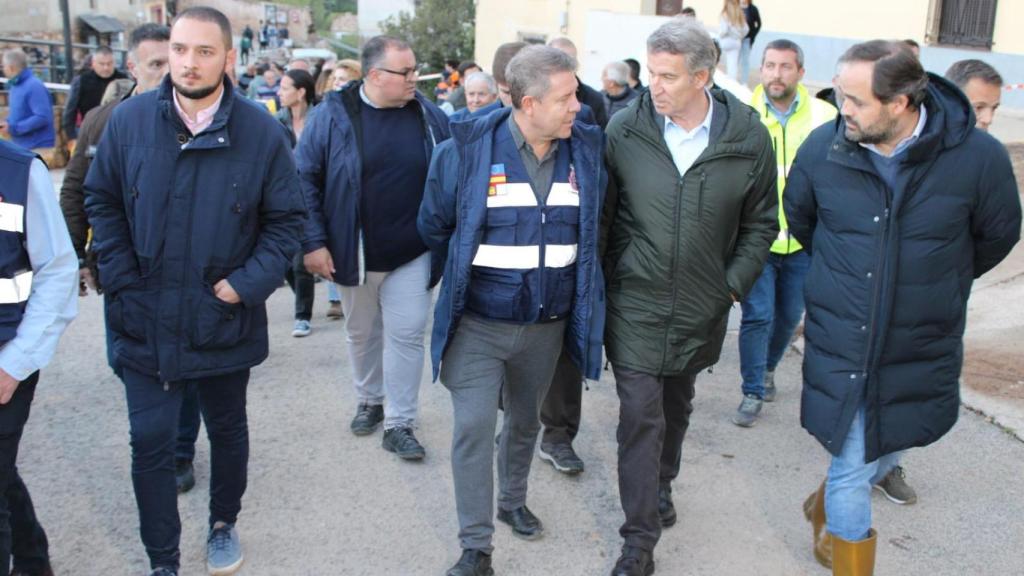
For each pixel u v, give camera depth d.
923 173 3.04
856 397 3.15
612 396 5.46
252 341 3.38
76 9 28.91
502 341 3.43
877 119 2.95
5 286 2.83
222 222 3.20
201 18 3.07
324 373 5.80
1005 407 5.11
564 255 3.41
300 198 3.40
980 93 3.78
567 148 3.41
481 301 3.39
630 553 3.47
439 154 3.46
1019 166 10.44
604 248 3.58
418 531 3.94
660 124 3.45
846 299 3.15
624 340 3.47
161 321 3.18
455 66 15.02
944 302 3.12
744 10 12.48
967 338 6.14
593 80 12.59
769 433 4.92
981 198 3.08
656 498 3.50
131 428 3.27
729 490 4.30
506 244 3.34
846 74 2.97
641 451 3.48
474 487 3.46
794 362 5.98
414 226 4.45
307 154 4.44
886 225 3.08
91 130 3.85
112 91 4.43
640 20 12.31
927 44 15.06
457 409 3.46
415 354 4.57
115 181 3.20
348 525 3.97
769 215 3.55
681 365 3.47
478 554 3.50
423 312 4.53
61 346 6.27
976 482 4.38
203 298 3.21
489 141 3.33
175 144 3.15
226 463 3.54
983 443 4.76
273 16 53.81
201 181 3.18
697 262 3.41
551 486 4.34
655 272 3.41
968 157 3.04
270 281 3.29
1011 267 7.52
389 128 4.44
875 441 3.18
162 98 3.13
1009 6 14.28
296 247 3.40
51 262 2.94
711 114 3.44
